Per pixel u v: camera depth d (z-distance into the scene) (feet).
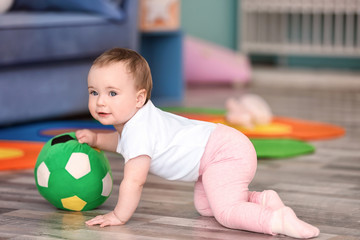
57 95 11.46
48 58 11.07
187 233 5.46
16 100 10.74
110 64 5.59
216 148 5.70
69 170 5.97
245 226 5.42
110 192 6.24
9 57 10.37
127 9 12.53
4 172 7.88
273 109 14.07
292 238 5.31
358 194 7.02
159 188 7.16
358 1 21.59
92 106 5.69
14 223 5.72
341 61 22.75
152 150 5.58
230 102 11.39
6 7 11.67
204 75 18.62
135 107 5.68
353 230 5.62
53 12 11.99
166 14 14.76
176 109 13.58
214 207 5.60
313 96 16.43
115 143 6.22
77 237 5.31
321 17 22.79
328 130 11.13
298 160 8.86
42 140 9.89
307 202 6.64
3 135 10.28
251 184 7.46
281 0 22.57
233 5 22.79
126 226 5.65
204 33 21.53
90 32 11.76
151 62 15.46
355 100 15.64
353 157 9.11
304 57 23.24
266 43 23.21
